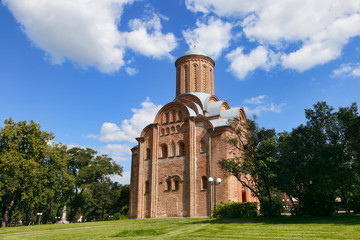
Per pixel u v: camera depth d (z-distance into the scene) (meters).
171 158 40.03
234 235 15.95
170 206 38.25
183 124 40.47
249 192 40.91
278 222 22.45
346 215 27.91
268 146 26.50
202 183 36.91
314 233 15.24
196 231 18.67
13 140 40.94
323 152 24.12
